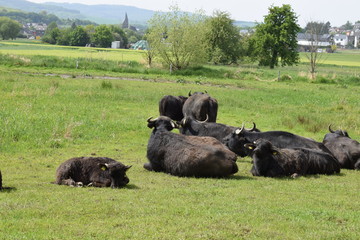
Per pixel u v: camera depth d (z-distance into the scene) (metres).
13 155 13.58
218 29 81.25
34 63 48.78
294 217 7.96
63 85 31.58
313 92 37.78
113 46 173.25
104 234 6.74
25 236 6.53
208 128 14.26
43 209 7.89
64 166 10.05
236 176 11.76
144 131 18.31
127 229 7.02
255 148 11.94
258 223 7.52
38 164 12.58
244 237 6.83
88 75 42.25
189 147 11.51
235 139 13.52
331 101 31.75
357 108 28.17
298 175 11.96
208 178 11.28
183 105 19.16
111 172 9.89
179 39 53.97
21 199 8.49
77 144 15.62
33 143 15.11
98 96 27.05
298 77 51.75
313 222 7.73
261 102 29.69
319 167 12.35
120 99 26.80
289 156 12.06
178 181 10.91
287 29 84.56
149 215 7.81
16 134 15.80
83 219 7.48
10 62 48.22
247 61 89.12
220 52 79.50
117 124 19.08
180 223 7.37
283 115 24.08
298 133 19.77
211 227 7.21
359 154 13.28
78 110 21.88
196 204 8.62
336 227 7.50
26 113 19.70
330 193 10.20
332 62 110.31
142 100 26.88
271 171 11.86
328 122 22.00
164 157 11.84
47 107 22.08
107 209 8.00
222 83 42.88
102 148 15.24
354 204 9.18
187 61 55.16
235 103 28.03
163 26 55.19
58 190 9.40
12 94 24.83
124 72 48.78
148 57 56.88
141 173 11.87
